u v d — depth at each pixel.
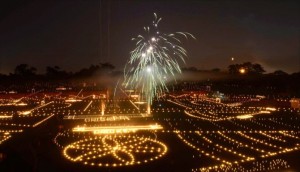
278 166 20.67
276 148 25.16
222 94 64.44
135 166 20.84
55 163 20.88
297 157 22.67
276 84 59.72
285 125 34.28
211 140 27.69
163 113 43.19
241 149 24.88
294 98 47.72
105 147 25.02
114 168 20.50
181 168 20.44
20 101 58.69
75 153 23.34
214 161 21.84
